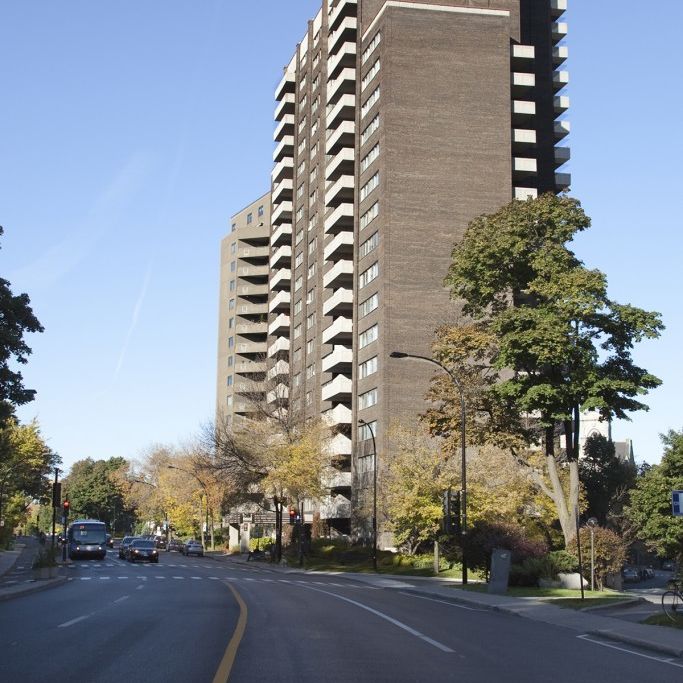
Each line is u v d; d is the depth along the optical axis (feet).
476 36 247.91
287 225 341.41
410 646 48.67
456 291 140.67
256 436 229.04
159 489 375.86
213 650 43.93
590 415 322.14
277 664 39.65
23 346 127.75
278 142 368.68
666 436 168.66
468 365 147.02
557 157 274.77
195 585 110.93
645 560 388.57
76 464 591.37
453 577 160.25
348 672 37.76
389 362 228.22
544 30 283.79
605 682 37.96
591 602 89.10
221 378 411.95
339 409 253.65
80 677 35.06
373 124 251.60
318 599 88.48
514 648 50.55
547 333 119.65
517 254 130.62
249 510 288.51
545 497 182.29
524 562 120.16
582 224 131.23
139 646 45.37
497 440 138.72
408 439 182.39
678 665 46.73
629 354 126.11
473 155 241.14
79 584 112.98
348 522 276.62
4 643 46.70
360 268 255.09
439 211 237.25
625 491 243.40
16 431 231.91
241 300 406.21
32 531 495.82
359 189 260.83
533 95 275.80
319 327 293.84
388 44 244.01
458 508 127.75
